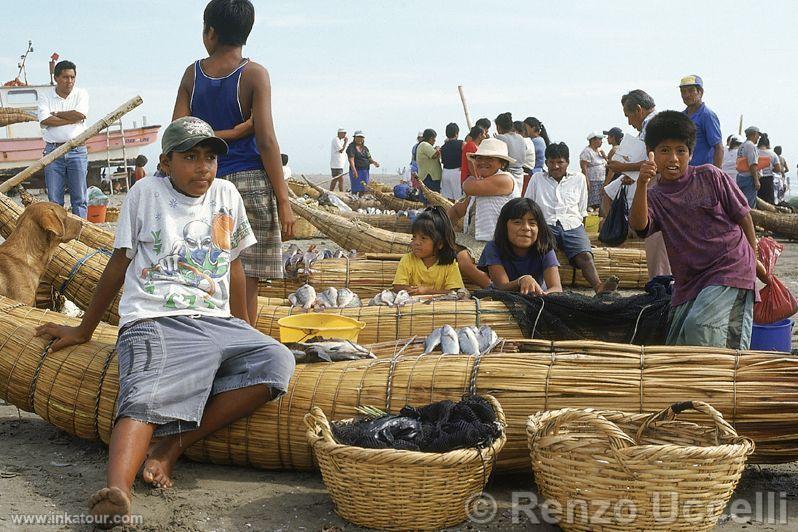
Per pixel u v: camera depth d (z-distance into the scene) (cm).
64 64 1234
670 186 502
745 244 492
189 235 438
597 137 1638
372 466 369
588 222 1287
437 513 377
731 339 481
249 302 577
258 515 396
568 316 584
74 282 670
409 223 1534
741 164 1694
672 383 420
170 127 427
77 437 499
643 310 562
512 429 427
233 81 552
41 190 2614
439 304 618
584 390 424
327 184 2945
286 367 436
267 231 569
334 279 824
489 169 983
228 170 561
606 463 352
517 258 695
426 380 442
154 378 406
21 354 490
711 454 348
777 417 411
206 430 436
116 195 2650
